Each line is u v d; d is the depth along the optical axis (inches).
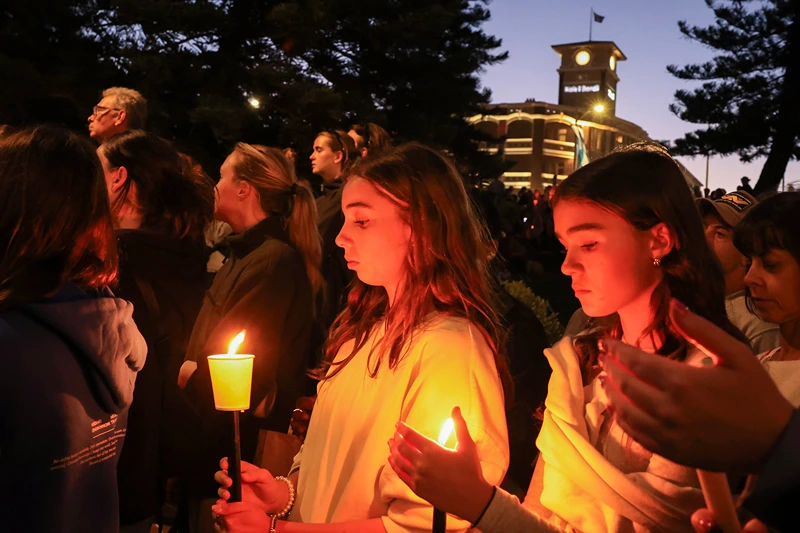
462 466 41.6
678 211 47.0
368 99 686.5
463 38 794.8
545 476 49.9
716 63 1051.9
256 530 54.1
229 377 53.3
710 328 24.8
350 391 62.3
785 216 57.6
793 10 984.3
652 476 44.6
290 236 113.7
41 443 49.6
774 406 24.4
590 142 2869.1
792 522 24.7
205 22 558.6
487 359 57.2
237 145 115.9
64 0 570.6
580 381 50.4
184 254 100.8
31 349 49.9
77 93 574.9
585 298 48.3
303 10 610.2
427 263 59.9
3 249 53.3
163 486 107.7
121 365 57.5
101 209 58.2
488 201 107.0
